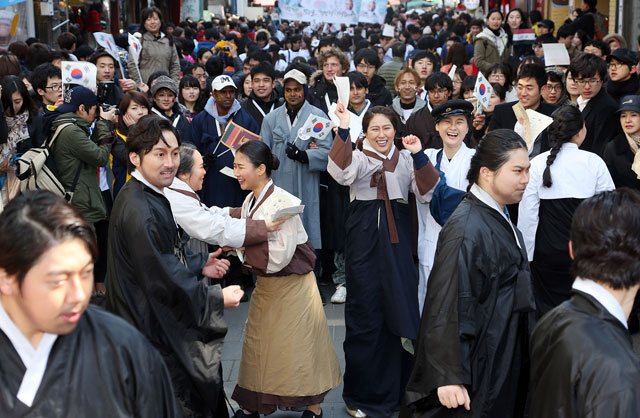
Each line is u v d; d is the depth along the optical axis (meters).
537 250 4.51
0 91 5.21
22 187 5.38
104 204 5.74
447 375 2.78
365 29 21.73
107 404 1.89
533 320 2.98
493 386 2.87
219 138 6.34
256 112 7.01
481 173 2.99
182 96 7.52
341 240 6.49
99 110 5.76
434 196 4.18
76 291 1.78
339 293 6.39
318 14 13.08
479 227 2.91
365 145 4.31
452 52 9.04
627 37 13.17
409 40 15.98
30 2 10.34
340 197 6.47
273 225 3.79
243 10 41.22
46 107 6.23
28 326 1.82
